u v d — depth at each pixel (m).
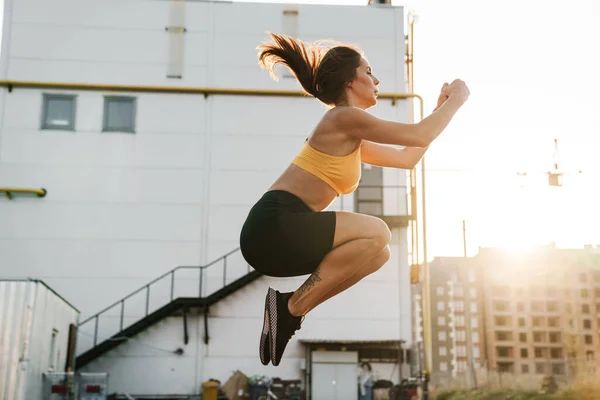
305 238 2.55
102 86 24.77
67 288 23.36
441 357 118.31
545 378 24.98
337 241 2.59
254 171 24.77
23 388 13.53
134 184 24.34
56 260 23.53
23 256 23.45
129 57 25.41
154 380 22.77
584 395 22.70
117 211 24.09
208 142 24.88
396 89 26.00
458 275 121.69
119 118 24.89
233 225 24.27
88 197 24.09
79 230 23.81
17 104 24.58
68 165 24.28
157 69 25.39
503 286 118.06
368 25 26.45
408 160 3.33
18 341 13.73
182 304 22.66
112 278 23.56
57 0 25.61
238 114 25.17
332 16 26.41
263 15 26.19
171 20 25.80
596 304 114.12
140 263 23.73
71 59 25.20
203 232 24.12
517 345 116.56
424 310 23.48
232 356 23.09
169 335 23.09
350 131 2.62
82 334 23.05
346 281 2.90
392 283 24.08
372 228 2.62
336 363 23.16
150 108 24.98
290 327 2.63
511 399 26.05
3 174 23.98
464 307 119.94
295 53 2.92
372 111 25.59
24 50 25.11
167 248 23.92
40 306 14.52
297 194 2.63
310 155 2.66
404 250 24.36
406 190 24.84
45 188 24.06
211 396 21.73
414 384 22.75
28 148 24.30
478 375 29.02
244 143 24.95
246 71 25.61
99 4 25.69
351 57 2.82
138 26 25.69
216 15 26.00
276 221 2.54
